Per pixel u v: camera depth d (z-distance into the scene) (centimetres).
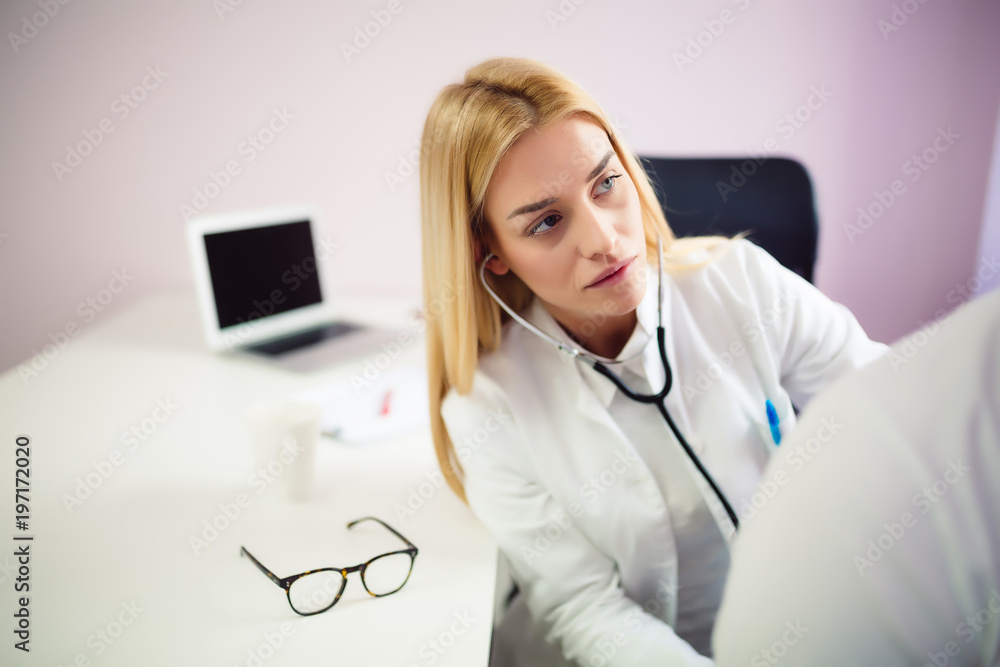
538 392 90
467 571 77
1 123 182
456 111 77
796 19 160
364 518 87
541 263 79
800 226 122
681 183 128
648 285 92
